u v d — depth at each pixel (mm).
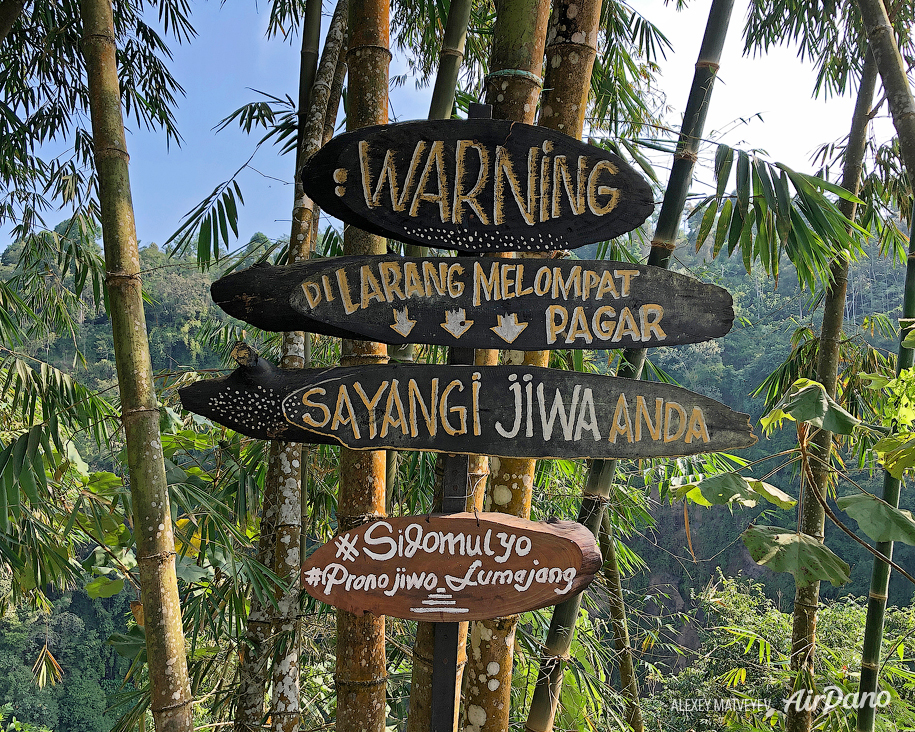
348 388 1642
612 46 3867
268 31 4367
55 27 3957
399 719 3869
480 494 2203
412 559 1636
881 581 2893
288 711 2857
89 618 16641
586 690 3055
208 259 3066
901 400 2010
